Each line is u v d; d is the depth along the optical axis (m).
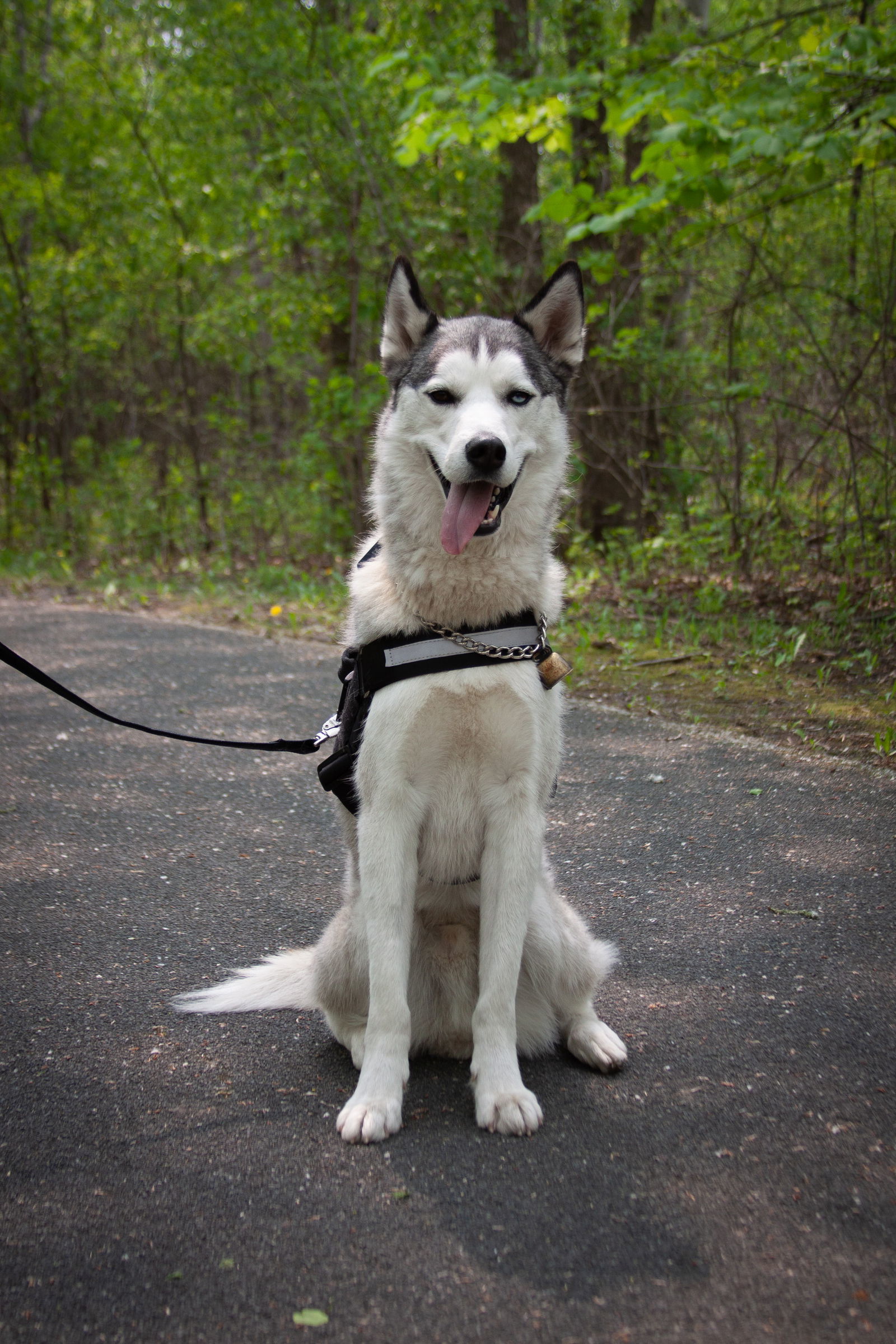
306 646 8.02
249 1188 2.21
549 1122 2.46
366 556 3.06
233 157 13.30
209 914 3.69
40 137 16.61
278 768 5.34
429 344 2.97
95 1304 1.88
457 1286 1.91
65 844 4.31
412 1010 2.82
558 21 11.34
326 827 4.55
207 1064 2.75
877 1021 2.87
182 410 15.20
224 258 12.99
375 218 10.84
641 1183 2.21
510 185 11.34
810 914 3.55
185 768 5.32
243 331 12.52
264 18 10.80
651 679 6.45
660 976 3.17
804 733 5.40
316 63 10.92
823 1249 1.99
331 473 11.83
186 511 14.03
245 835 4.45
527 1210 2.12
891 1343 1.76
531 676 2.62
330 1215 2.12
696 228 7.56
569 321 3.14
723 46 7.38
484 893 2.63
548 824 4.46
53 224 16.36
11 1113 2.49
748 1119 2.43
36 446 16.00
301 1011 3.10
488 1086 2.48
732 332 8.91
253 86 11.15
